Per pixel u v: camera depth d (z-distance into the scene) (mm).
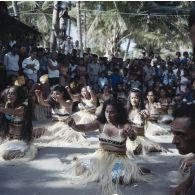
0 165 4785
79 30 19625
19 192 3900
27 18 24469
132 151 5516
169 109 8633
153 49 25344
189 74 12867
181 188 1869
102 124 4352
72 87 8883
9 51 10023
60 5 16344
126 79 12422
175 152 5812
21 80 8484
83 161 4402
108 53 23328
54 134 6336
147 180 4309
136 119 5602
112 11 21391
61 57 11891
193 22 1499
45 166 4777
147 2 21453
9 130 5152
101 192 3945
